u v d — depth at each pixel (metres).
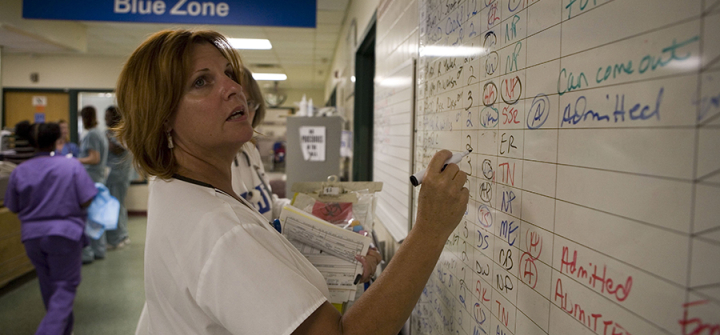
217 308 0.59
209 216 0.64
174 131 0.77
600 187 0.46
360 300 0.64
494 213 0.75
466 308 0.89
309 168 3.39
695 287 0.35
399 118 1.72
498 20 0.72
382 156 2.17
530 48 0.62
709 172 0.33
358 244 1.03
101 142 4.74
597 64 0.47
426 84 1.23
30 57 6.68
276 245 0.67
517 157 0.66
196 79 0.74
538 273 0.60
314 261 1.04
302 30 5.22
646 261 0.40
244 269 0.59
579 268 0.50
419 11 1.34
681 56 0.36
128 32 5.39
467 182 0.88
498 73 0.72
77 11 2.78
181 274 0.63
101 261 4.47
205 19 2.86
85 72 6.76
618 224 0.44
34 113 6.76
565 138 0.53
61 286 2.48
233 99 0.75
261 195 1.54
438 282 1.10
